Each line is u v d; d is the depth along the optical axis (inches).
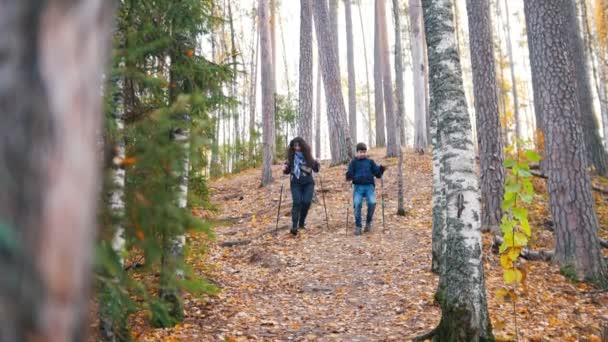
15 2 28.1
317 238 384.8
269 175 640.4
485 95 389.1
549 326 227.1
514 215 184.4
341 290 281.4
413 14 796.6
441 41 207.3
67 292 29.2
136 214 96.8
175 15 206.5
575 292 285.0
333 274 307.9
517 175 183.9
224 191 652.7
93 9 31.9
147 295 109.0
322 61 693.9
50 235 28.4
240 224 454.6
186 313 235.6
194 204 137.6
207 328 218.8
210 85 227.3
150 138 105.3
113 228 96.5
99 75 33.0
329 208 477.4
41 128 28.3
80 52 30.8
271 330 221.6
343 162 674.2
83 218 30.5
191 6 212.5
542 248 361.1
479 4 394.3
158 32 190.4
